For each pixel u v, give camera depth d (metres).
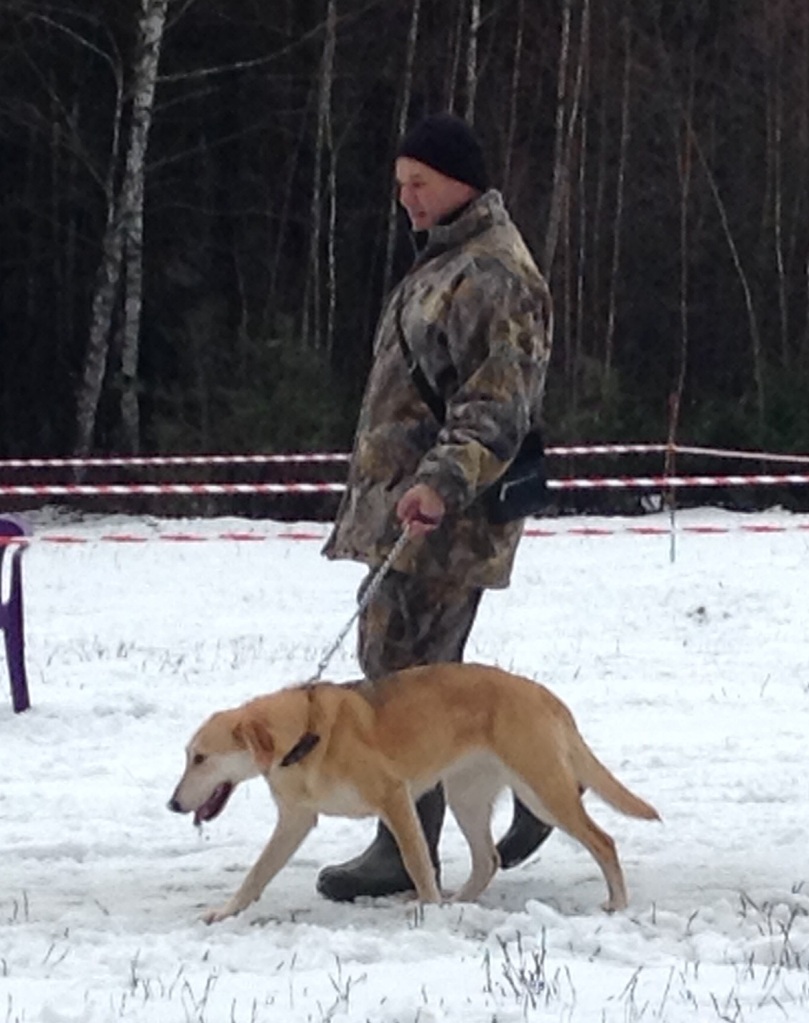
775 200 29.80
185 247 28.80
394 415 6.12
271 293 28.69
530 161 30.03
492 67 29.88
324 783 5.92
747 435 26.75
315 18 29.06
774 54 30.14
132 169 25.69
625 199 30.11
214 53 28.92
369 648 6.27
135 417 26.14
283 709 5.88
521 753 5.99
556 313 29.45
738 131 30.33
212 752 5.87
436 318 6.01
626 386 28.02
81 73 28.48
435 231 6.13
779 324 29.72
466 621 6.29
